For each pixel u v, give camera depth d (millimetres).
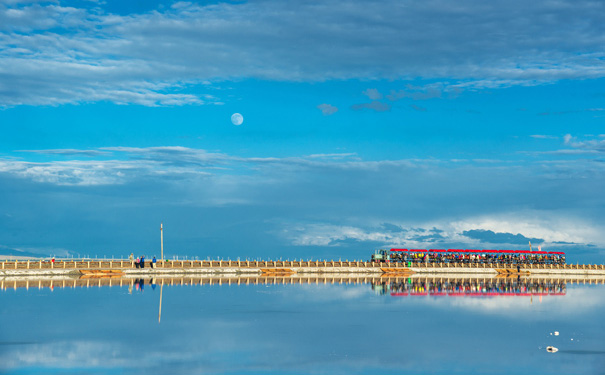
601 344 56406
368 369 46781
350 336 60000
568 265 188125
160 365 47438
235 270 153125
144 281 122125
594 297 101688
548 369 46875
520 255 187750
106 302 84938
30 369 45969
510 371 46312
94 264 142375
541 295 103625
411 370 46500
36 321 67562
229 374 45031
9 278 126000
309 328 64500
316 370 46281
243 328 64375
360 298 94062
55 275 132500
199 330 62781
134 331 61875
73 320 68438
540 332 62719
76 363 47812
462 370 46562
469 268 174375
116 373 45031
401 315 74750
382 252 176500
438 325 67062
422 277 152625
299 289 108812
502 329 64625
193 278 134500
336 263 169500
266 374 45125
